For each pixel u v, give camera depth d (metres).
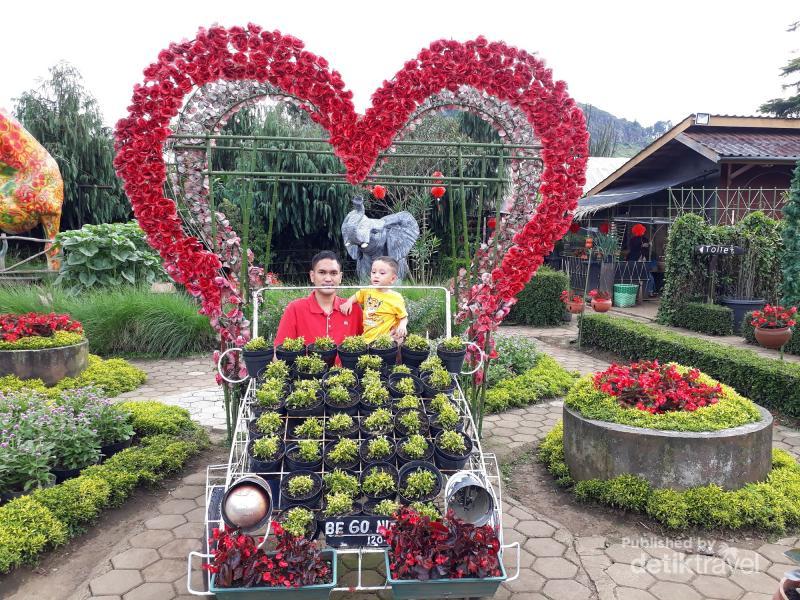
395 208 12.97
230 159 12.22
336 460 2.56
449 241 14.30
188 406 5.64
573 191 3.72
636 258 15.48
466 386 4.41
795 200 8.48
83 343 6.42
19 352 5.79
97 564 2.96
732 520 3.18
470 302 4.25
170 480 3.91
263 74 3.29
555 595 2.71
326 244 14.56
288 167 13.07
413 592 2.20
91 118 14.43
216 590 2.09
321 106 3.37
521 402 5.69
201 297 3.88
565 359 8.05
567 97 3.55
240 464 2.95
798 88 26.12
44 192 10.71
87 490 3.38
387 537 2.24
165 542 3.13
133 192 3.39
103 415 4.22
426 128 13.11
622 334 7.73
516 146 3.94
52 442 3.76
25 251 14.24
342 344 3.42
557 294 10.83
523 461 4.29
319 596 2.17
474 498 2.42
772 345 7.08
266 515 2.30
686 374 3.98
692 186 13.03
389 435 2.78
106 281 9.80
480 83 3.46
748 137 12.50
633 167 14.36
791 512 3.23
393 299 3.93
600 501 3.52
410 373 3.18
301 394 2.87
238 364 4.18
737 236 10.27
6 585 2.77
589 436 3.63
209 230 3.97
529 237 3.83
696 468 3.34
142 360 7.82
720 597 2.69
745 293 10.27
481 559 2.18
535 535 3.24
